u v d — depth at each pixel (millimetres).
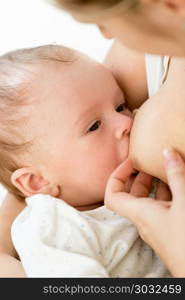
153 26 602
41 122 1085
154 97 960
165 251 817
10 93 1104
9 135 1113
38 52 1144
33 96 1091
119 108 1128
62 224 995
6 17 1915
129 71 1135
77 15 586
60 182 1118
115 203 910
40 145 1097
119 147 1062
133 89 1146
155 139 902
